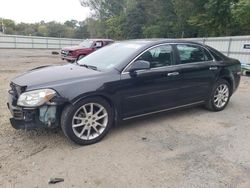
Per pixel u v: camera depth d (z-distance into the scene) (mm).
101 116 3879
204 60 5113
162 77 4375
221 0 25594
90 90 3643
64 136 4008
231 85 5648
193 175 3039
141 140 3973
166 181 2914
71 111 3549
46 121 3490
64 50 15406
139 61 4070
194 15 30562
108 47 4992
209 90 5215
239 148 3762
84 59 4875
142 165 3246
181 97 4766
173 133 4270
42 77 3762
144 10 43562
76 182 2869
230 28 26656
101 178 2953
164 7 36625
